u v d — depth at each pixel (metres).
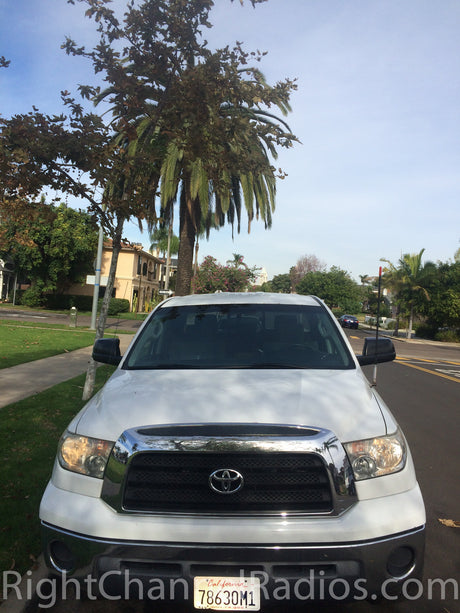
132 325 29.88
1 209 7.46
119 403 3.08
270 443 2.64
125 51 7.11
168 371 3.58
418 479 5.42
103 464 2.76
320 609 3.09
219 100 7.08
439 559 3.69
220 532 2.51
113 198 7.16
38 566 3.42
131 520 2.59
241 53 6.91
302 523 2.54
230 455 2.64
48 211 7.13
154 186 8.14
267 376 3.40
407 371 15.70
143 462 2.68
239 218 21.08
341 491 2.61
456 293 38.81
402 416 8.63
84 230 39.78
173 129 7.28
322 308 4.45
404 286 39.66
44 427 6.48
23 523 3.93
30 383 9.49
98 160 6.60
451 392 11.61
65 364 12.16
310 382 3.29
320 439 2.67
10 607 3.01
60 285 43.72
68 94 6.50
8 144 6.48
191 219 18.91
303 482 2.62
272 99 7.25
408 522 2.62
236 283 36.41
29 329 21.39
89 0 6.54
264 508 2.60
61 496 2.76
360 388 3.30
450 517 4.44
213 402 2.97
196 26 6.81
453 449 6.59
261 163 7.88
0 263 44.34
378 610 3.08
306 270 90.69
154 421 2.83
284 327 4.15
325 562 2.50
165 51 6.89
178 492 2.64
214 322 4.23
